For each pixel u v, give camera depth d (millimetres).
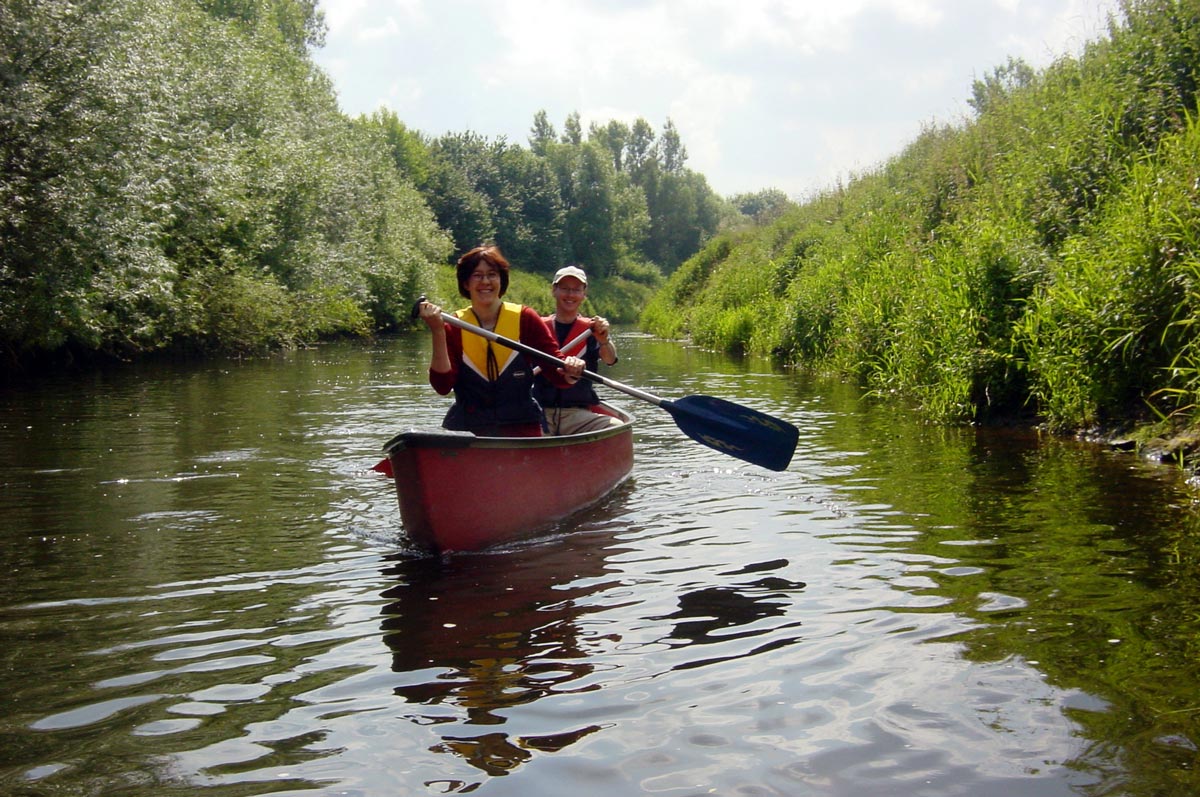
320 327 24312
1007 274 8797
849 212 20438
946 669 2910
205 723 2609
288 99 26578
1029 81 15320
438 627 3342
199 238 18984
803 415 8938
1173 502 5031
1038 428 7781
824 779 2289
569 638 3229
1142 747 2402
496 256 5305
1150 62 10961
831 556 4176
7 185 12625
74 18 13055
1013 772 2303
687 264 32281
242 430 8195
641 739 2500
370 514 5094
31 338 13695
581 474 5238
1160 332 6832
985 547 4250
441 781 2303
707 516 5004
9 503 5332
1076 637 3141
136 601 3641
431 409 9781
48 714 2672
